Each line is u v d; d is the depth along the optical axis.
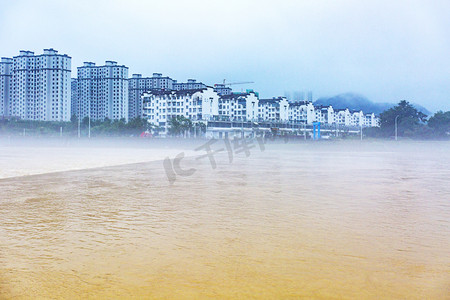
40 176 19.78
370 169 24.42
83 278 5.59
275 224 8.98
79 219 9.54
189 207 11.18
